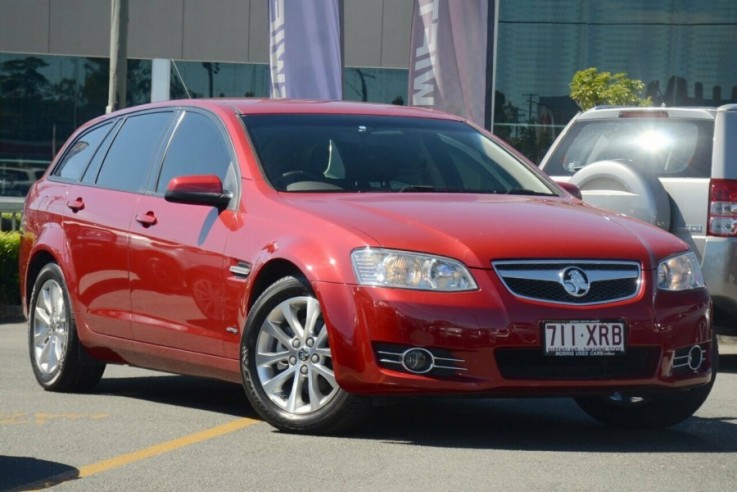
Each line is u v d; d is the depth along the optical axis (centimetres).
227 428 718
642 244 695
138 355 826
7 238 1532
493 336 645
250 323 704
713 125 1077
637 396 703
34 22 2928
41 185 968
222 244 744
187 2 2898
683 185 1073
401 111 860
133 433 705
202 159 808
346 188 761
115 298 838
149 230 808
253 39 2902
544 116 2820
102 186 889
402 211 696
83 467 616
